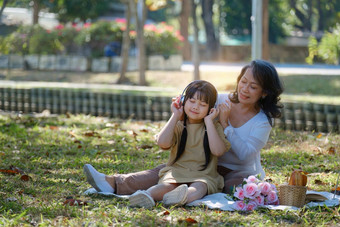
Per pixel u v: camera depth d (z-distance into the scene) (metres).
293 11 41.66
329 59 25.19
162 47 21.16
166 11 48.28
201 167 4.28
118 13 38.31
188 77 16.67
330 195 4.37
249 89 4.38
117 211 3.85
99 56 21.91
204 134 4.30
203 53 37.31
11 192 4.43
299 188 4.01
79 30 22.22
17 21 26.39
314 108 8.73
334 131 8.58
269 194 4.01
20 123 8.86
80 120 9.37
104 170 5.40
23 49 21.92
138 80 16.58
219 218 3.71
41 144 6.87
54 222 3.56
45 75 18.47
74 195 4.35
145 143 7.24
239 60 38.47
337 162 5.94
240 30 43.16
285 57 37.94
